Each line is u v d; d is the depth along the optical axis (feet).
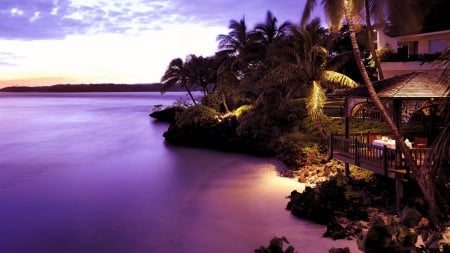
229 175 72.64
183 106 211.61
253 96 114.73
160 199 58.95
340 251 17.79
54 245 43.45
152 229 46.73
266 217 47.42
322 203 44.98
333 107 90.27
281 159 82.79
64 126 191.11
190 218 49.42
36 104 463.42
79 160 96.99
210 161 89.15
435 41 97.35
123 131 165.27
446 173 33.45
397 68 95.91
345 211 43.78
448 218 36.47
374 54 78.74
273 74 84.58
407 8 79.66
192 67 184.44
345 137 57.21
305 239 39.86
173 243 42.14
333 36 87.35
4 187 70.18
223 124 107.34
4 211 55.67
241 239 42.01
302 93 94.43
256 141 95.45
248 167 79.82
